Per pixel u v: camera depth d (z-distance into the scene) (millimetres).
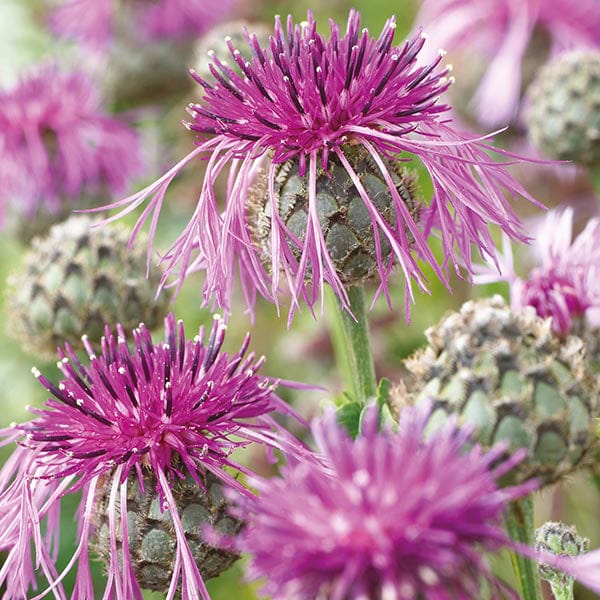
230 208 241
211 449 237
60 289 296
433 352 228
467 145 246
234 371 247
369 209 236
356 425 247
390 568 189
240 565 256
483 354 222
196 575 230
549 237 272
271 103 241
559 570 236
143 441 237
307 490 193
